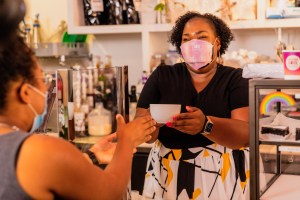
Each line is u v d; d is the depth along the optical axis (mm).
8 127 1079
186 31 2033
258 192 1573
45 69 3734
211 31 2027
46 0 3771
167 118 1781
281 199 1617
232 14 3086
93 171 1095
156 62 3342
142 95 2119
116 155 1252
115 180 1149
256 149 1553
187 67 2102
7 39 1037
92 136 2410
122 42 3668
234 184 1956
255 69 1685
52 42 3641
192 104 2035
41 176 1020
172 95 2062
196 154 1976
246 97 1969
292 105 1696
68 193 1062
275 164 1844
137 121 1372
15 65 1046
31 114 1116
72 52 3594
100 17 3426
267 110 1713
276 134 1554
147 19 3287
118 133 1317
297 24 2984
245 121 1906
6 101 1064
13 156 1017
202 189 1963
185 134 1984
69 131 1804
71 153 1059
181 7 3123
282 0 3010
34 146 1031
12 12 1029
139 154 2826
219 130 1829
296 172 1853
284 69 1520
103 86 2977
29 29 3619
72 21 3430
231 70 2059
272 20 3023
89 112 2641
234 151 1978
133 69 3674
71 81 1824
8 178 1006
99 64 3512
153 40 3393
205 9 3047
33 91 1103
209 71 2045
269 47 3328
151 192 2062
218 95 2010
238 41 3379
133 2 3359
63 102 1794
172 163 1999
